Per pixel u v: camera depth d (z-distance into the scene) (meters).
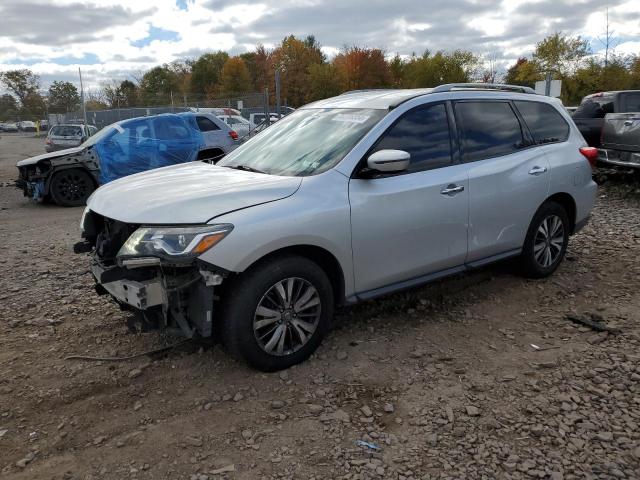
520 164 4.91
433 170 4.30
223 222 3.31
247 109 24.30
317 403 3.34
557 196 5.39
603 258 6.12
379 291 4.09
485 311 4.71
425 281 4.35
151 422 3.19
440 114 4.47
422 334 4.27
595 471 2.72
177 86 74.81
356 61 59.38
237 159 4.68
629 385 3.49
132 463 2.84
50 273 6.01
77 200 11.24
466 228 4.50
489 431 3.06
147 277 3.49
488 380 3.59
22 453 2.93
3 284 5.63
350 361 3.84
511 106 5.08
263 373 3.67
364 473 2.74
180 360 3.88
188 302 3.43
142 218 3.41
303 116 4.81
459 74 68.31
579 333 4.28
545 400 3.34
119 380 3.64
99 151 11.16
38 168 11.05
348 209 3.77
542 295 5.04
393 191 4.00
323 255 3.81
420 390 3.47
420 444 2.95
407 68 72.25
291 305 3.64
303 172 3.95
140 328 3.53
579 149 5.56
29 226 9.04
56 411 3.31
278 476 2.72
